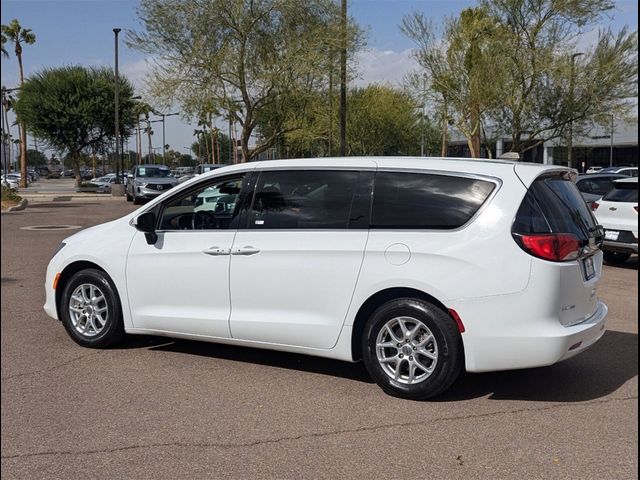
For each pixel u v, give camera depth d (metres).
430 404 4.87
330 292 5.14
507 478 3.74
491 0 24.33
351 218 5.16
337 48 20.81
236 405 4.85
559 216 4.89
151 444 4.20
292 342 5.33
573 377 5.47
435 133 47.38
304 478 3.76
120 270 6.08
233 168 5.77
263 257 5.41
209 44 20.59
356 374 5.57
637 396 5.02
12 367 5.73
